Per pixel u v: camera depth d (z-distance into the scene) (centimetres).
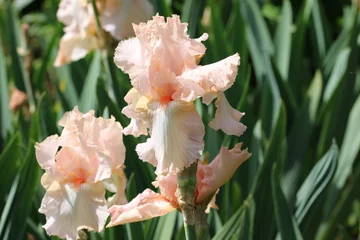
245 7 256
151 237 177
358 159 246
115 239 170
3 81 229
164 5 228
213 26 237
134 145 191
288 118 231
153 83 141
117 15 199
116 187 151
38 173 181
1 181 188
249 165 205
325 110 227
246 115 210
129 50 143
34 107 237
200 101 206
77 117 150
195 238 143
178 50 142
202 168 144
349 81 226
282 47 257
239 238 176
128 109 143
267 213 191
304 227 196
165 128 140
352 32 231
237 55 141
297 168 210
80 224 148
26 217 180
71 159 150
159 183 145
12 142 188
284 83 230
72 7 209
